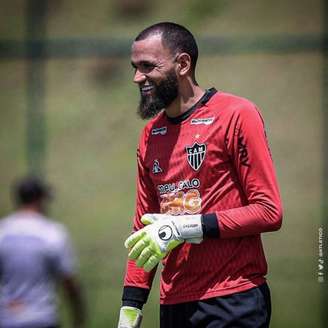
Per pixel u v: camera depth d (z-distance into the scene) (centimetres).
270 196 1550
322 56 3625
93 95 5297
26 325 2495
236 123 1568
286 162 4503
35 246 2512
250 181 1559
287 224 4150
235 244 1587
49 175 4725
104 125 5062
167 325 1634
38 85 3956
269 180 1555
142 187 1697
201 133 1590
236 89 4759
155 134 1647
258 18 5766
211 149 1578
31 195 2542
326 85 3603
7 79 5156
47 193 2575
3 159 4988
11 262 2503
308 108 4631
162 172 1627
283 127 4597
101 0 6212
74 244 4391
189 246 1597
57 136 4959
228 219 1548
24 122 5103
